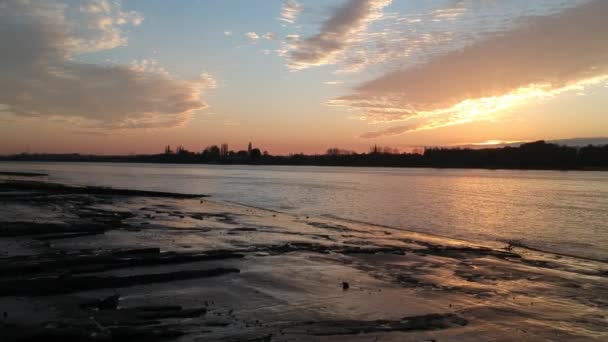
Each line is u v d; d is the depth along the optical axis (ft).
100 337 24.88
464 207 140.46
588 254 66.54
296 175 466.70
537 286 44.55
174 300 35.12
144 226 78.18
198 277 42.75
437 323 31.78
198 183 278.26
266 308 34.12
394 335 28.73
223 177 380.17
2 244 55.47
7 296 33.60
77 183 242.58
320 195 185.16
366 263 53.31
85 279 37.29
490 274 49.44
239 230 78.74
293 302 36.01
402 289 41.68
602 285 45.37
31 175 329.31
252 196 177.78
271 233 76.64
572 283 46.06
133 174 422.00
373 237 76.84
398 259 56.34
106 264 44.55
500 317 33.96
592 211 131.13
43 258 45.21
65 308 31.04
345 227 90.33
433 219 109.50
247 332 28.09
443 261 56.13
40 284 35.40
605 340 29.60
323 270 48.57
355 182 311.06
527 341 29.04
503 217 115.34
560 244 75.97
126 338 25.71
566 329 31.63
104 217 87.66
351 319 32.01
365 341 27.35
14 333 24.64
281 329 29.04
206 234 72.43
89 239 62.23
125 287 38.24
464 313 34.65
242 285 40.83
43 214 90.33
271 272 46.52
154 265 47.16
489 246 72.38
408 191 216.74
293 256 55.98
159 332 26.66
